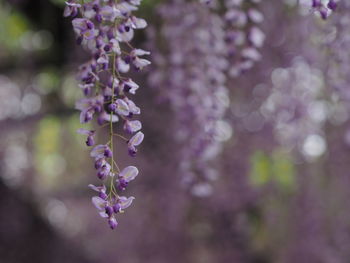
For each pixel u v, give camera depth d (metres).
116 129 3.50
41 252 5.05
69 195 5.88
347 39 2.01
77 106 1.35
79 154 6.38
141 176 3.84
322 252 3.74
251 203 3.99
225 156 3.73
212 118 2.32
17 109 4.84
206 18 2.17
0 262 4.84
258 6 2.94
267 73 3.28
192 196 3.81
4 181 5.13
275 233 4.04
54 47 3.85
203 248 4.23
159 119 3.26
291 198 3.86
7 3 3.48
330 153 3.47
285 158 3.85
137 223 4.18
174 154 3.38
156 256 4.23
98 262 4.93
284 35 3.05
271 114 3.54
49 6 3.51
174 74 2.26
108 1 1.32
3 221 4.98
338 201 3.73
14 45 3.89
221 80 2.27
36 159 5.94
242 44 2.07
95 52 1.37
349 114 3.01
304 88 3.38
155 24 2.46
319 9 1.46
